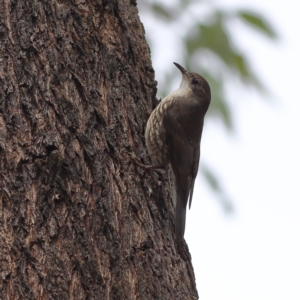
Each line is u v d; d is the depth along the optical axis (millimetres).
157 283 7324
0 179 6879
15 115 7172
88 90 7840
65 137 7324
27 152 7062
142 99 8984
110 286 6957
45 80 7484
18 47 7500
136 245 7422
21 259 6617
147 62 9250
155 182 8438
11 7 7660
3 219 6738
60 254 6777
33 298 6516
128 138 8203
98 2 8500
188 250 8492
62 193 7027
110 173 7598
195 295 8047
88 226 7086
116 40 8602
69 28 7988
